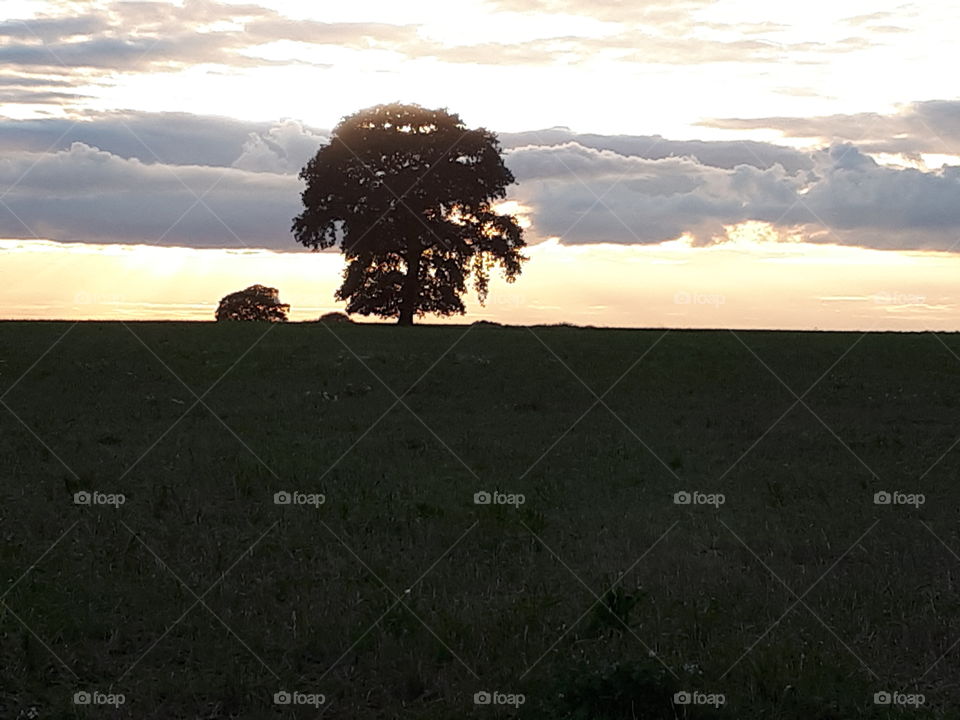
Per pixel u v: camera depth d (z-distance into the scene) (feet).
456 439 90.89
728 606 44.14
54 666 37.40
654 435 95.30
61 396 113.91
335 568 49.08
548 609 43.34
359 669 37.68
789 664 37.19
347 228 209.97
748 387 129.08
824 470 77.92
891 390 128.26
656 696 33.73
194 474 70.33
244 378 128.77
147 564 48.96
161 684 35.91
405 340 157.79
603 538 55.88
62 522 57.11
